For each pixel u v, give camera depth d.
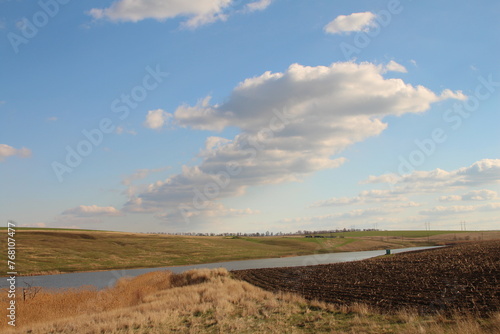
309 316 16.48
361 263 53.28
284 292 27.06
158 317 16.75
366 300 21.11
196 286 30.88
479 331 11.34
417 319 14.55
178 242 131.00
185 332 14.25
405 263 44.53
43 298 23.39
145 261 93.06
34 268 74.38
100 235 132.00
